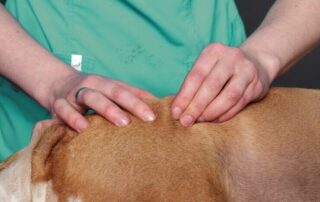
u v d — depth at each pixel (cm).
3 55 102
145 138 71
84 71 111
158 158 69
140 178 68
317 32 111
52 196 69
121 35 113
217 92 76
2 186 73
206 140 72
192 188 68
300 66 188
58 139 72
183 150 70
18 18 116
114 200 67
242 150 74
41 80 96
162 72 113
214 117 76
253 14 190
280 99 83
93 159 69
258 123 77
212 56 80
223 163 72
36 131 79
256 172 73
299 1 112
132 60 112
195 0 117
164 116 74
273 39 102
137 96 78
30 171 72
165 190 67
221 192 70
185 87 76
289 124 78
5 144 115
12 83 108
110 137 71
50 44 112
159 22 114
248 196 72
